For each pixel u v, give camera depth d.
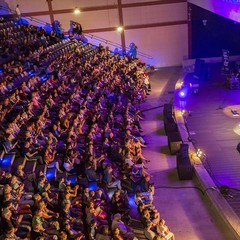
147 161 18.30
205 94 27.14
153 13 34.09
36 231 11.33
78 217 12.80
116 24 34.56
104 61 28.81
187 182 16.31
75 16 34.41
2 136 15.58
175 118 22.91
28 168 14.54
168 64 35.47
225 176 16.50
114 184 14.77
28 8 34.12
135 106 24.00
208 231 13.18
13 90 20.00
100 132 18.64
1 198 12.03
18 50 26.77
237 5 17.50
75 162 15.88
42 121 17.47
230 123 21.95
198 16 33.78
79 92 22.44
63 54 28.73
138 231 13.02
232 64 32.94
